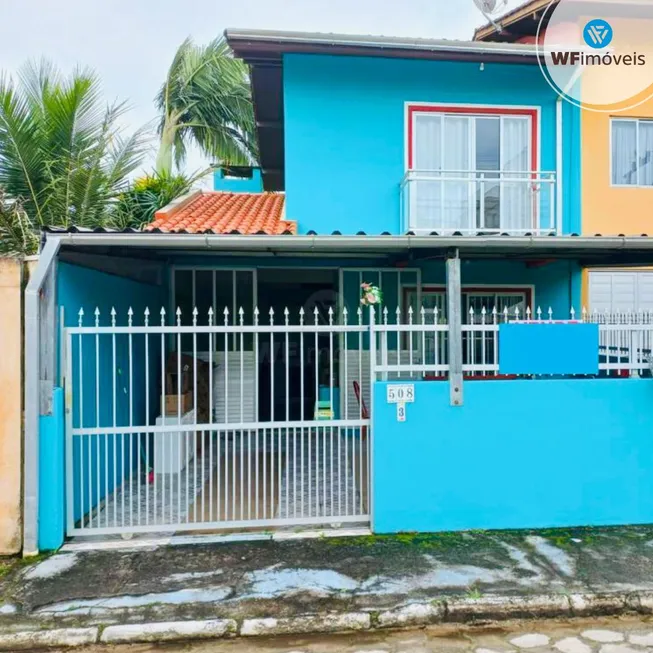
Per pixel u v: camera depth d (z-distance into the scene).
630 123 8.66
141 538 4.79
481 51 7.67
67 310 4.98
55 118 9.44
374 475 4.93
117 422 6.22
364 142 8.04
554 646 3.41
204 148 15.59
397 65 8.08
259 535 4.86
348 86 8.01
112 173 10.12
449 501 5.00
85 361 5.34
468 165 8.25
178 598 3.78
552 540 4.76
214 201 9.47
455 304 5.04
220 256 8.15
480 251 6.19
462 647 3.41
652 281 8.93
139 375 7.13
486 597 3.76
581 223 8.41
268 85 8.66
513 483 5.04
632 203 8.55
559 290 8.78
